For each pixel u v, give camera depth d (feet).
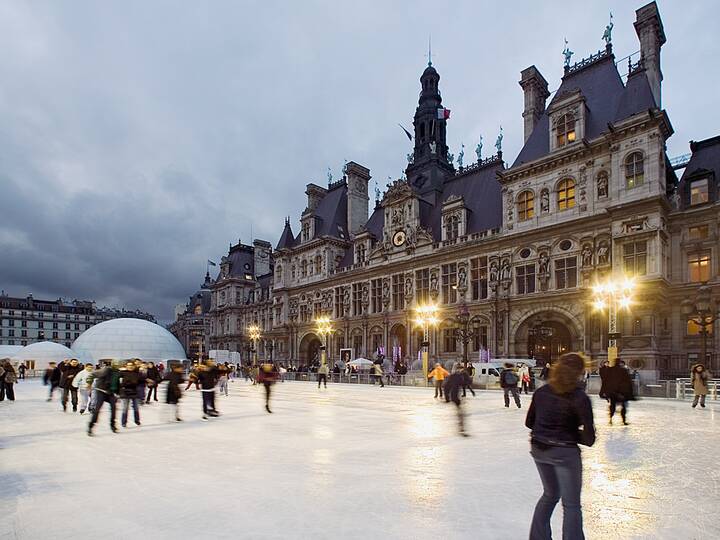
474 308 170.09
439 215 202.08
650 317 123.85
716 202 127.54
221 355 269.64
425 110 241.55
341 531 22.26
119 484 30.76
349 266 235.61
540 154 161.99
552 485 18.34
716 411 71.77
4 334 546.67
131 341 211.61
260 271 366.22
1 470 34.99
